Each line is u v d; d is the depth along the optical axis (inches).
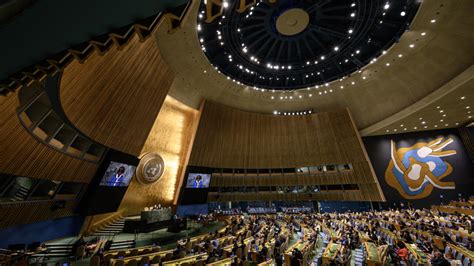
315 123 1056.8
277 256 337.4
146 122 644.1
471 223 476.4
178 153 891.4
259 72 887.1
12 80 113.4
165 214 606.5
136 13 85.7
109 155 530.9
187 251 389.4
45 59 103.3
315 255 406.3
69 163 436.1
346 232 494.3
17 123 315.6
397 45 658.2
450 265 285.6
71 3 74.4
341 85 883.4
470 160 881.5
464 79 595.2
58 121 415.8
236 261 286.4
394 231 518.6
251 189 1025.5
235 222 675.4
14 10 73.2
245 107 1042.1
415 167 936.9
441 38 591.8
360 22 666.2
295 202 1019.3
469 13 504.7
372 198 893.8
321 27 729.0
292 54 863.7
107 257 343.3
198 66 766.5
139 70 576.1
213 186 974.4
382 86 831.1
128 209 700.7
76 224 489.4
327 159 1002.1
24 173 344.8
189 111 951.0
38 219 397.7
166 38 633.6
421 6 524.4
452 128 938.1
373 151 1003.9
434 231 434.3
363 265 320.8
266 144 1055.6
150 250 394.6
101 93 471.2
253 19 716.0
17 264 293.9
